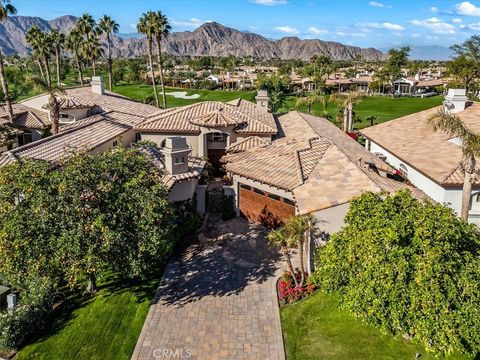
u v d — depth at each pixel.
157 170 19.78
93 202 16.94
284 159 28.08
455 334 11.36
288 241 19.06
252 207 28.27
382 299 12.16
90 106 40.25
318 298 19.17
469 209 25.27
